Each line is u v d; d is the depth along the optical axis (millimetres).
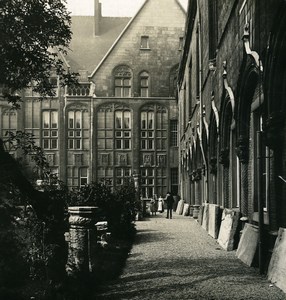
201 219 21641
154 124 46281
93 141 45781
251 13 10891
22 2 7379
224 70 14578
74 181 45594
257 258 9805
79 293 7180
